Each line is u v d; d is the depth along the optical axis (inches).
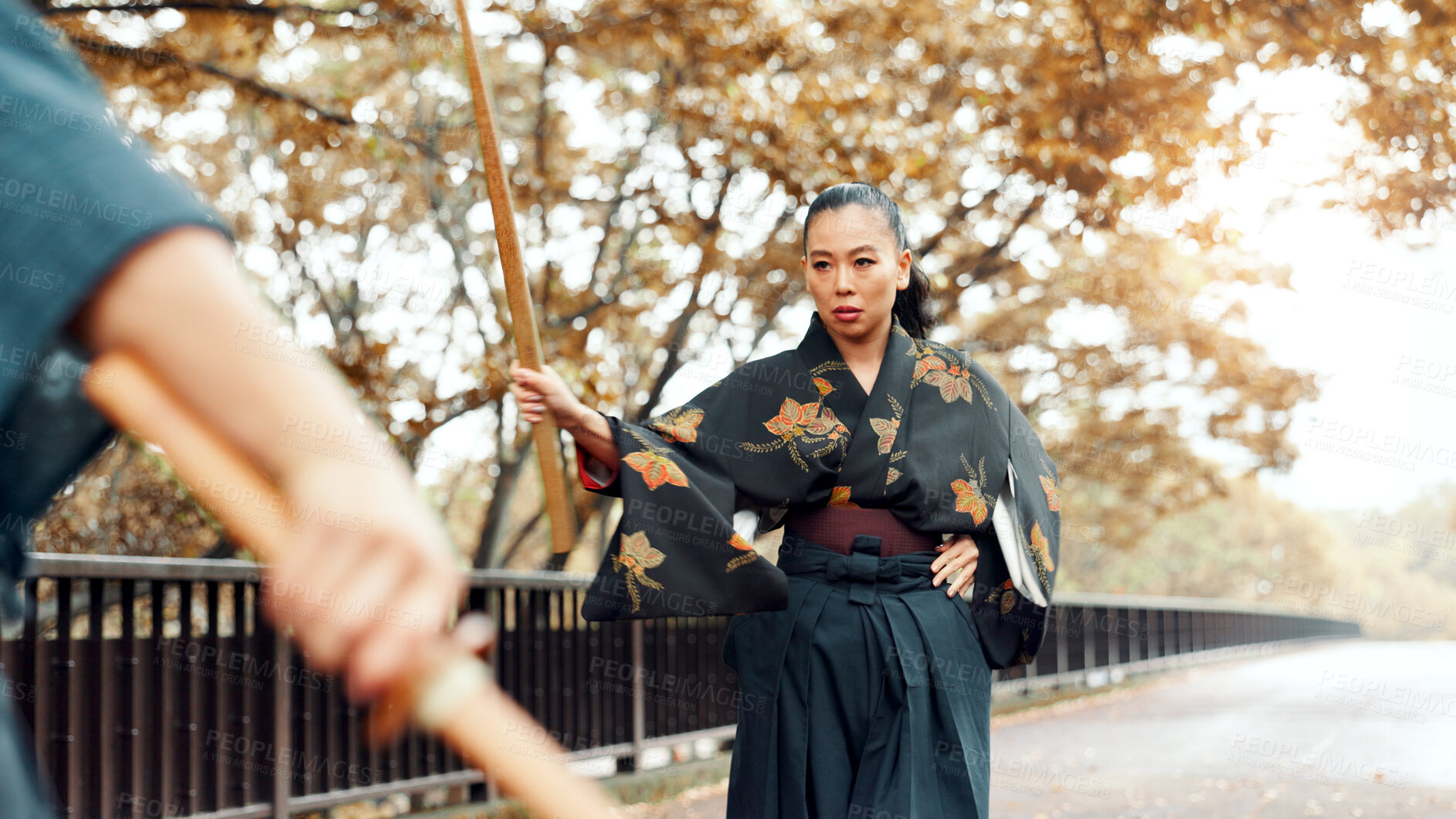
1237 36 346.6
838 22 389.7
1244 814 227.1
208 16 309.1
